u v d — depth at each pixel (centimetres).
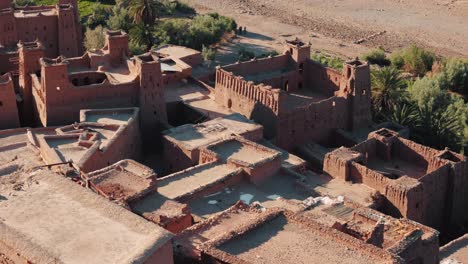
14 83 6631
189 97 6938
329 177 5391
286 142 6356
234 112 6575
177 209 3712
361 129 6875
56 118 5775
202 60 8888
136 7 9931
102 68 6372
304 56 7319
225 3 13812
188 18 12575
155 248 2214
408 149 5881
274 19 12812
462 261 4291
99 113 5734
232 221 3428
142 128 6059
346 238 2820
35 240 2259
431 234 3634
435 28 12394
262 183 4831
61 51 7694
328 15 13112
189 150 5319
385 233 3544
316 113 6500
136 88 6022
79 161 4597
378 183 5100
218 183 4619
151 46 9975
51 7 8269
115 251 2209
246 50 10894
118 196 3684
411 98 8144
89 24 11281
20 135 5462
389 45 11556
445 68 9850
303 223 2950
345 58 10738
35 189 2542
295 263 2697
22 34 7450
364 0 14050
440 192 5544
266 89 6212
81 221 2355
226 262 2711
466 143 7131
